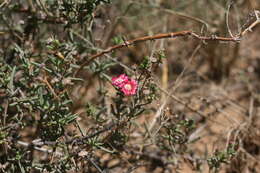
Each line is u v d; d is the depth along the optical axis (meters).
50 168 3.83
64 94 3.86
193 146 5.38
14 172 3.88
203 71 6.52
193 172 5.02
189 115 5.60
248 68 6.61
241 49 6.71
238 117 5.77
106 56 4.66
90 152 3.90
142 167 5.05
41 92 3.71
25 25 4.73
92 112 4.02
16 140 3.99
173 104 5.62
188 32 3.74
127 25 6.14
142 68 3.62
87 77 5.67
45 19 4.48
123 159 4.71
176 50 6.37
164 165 5.06
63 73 3.80
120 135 4.06
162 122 4.23
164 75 5.87
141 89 3.69
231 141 5.05
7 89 3.77
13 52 4.51
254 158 4.92
